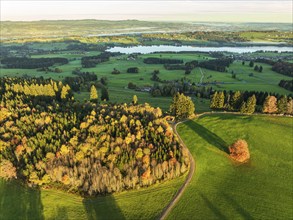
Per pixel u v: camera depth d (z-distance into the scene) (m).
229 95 158.25
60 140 110.50
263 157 112.81
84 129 116.38
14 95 166.88
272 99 144.00
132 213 87.19
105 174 95.56
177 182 99.38
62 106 152.50
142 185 97.25
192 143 120.62
